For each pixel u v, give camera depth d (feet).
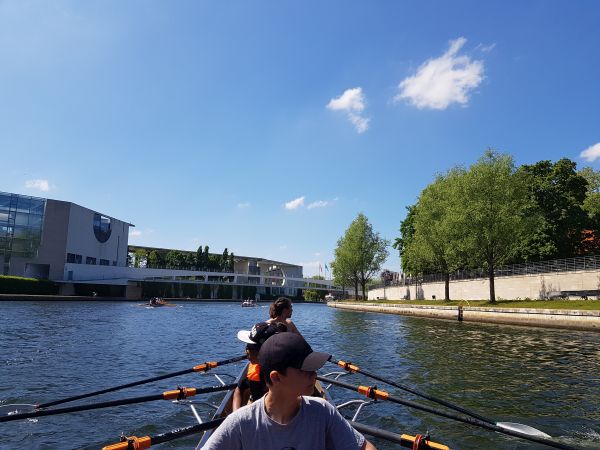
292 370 6.68
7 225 238.07
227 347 61.93
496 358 51.19
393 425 25.46
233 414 7.24
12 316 106.32
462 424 25.79
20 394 32.40
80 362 46.42
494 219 125.39
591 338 73.36
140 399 19.27
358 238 258.37
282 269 480.23
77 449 21.76
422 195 167.94
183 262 402.52
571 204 148.97
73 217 261.03
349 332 88.48
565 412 28.76
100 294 272.72
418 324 110.63
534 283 137.59
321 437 7.06
